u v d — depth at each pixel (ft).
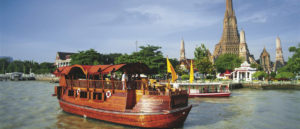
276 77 220.43
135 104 55.52
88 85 64.13
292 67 217.56
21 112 75.10
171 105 51.11
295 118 69.31
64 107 72.08
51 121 62.59
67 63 372.17
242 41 438.40
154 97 52.39
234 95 134.72
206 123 62.49
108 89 58.49
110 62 319.47
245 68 227.81
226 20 468.34
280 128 58.34
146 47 203.31
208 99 114.52
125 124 54.54
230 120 66.33
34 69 412.98
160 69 181.68
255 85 189.67
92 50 255.70
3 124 59.98
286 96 129.49
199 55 199.11
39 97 114.93
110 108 57.41
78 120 62.69
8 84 231.50
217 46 499.51
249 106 91.61
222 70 313.53
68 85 72.02
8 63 510.99
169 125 51.08
